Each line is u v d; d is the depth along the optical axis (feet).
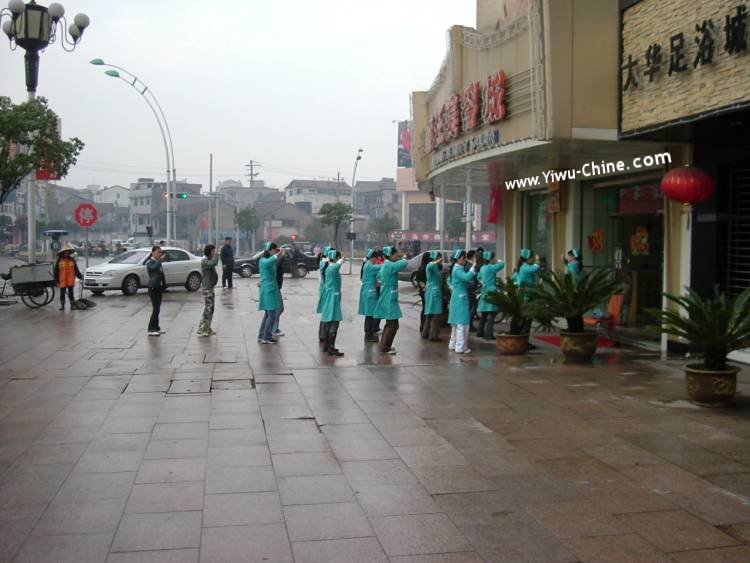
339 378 32.19
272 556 14.40
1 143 60.49
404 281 105.50
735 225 35.55
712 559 14.24
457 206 245.04
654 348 40.37
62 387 29.84
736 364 34.47
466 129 46.78
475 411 26.09
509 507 16.98
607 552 14.58
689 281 37.32
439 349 41.29
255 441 22.25
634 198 47.78
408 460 20.47
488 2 49.55
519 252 62.69
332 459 20.53
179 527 15.78
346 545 14.93
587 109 36.65
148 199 296.30
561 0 35.99
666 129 32.76
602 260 51.29
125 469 19.54
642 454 20.92
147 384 30.55
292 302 70.74
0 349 39.78
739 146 34.27
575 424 24.25
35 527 15.72
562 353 39.06
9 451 21.06
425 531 15.64
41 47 60.18
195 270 82.07
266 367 34.83
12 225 254.27
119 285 74.54
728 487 18.20
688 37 31.27
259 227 264.52
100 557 14.30
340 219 175.22
